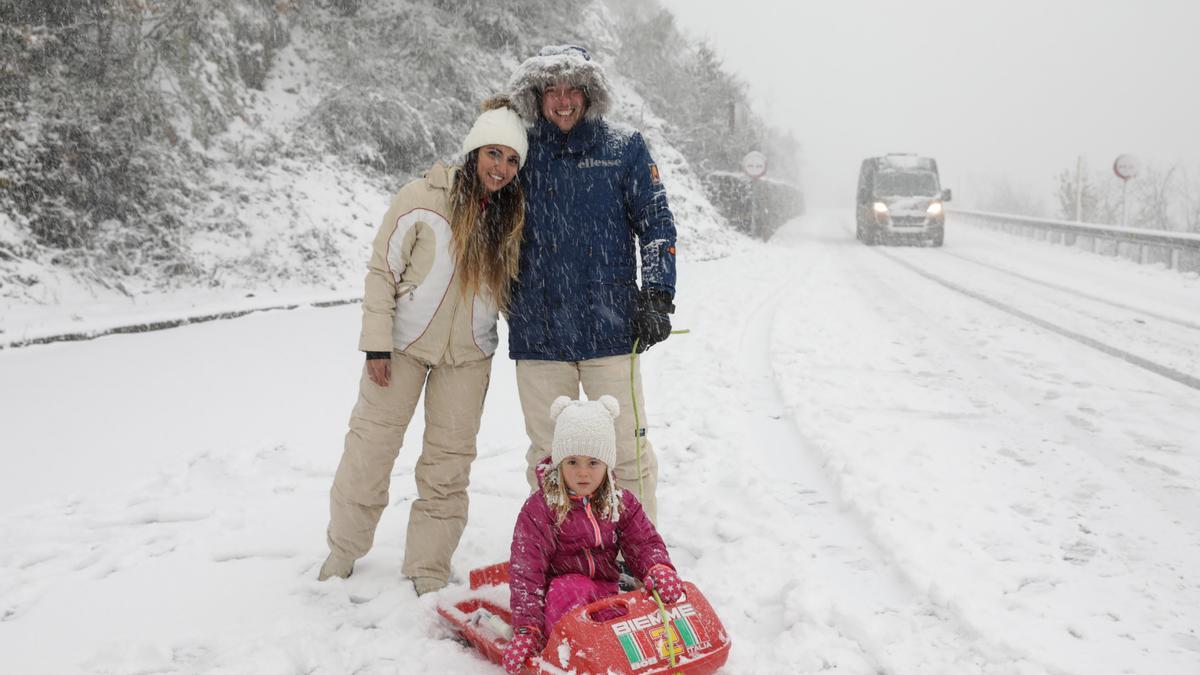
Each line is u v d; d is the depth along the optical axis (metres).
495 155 3.94
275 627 3.88
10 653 3.73
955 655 3.56
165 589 4.32
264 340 10.32
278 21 18.98
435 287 4.09
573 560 3.67
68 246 12.31
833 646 3.66
